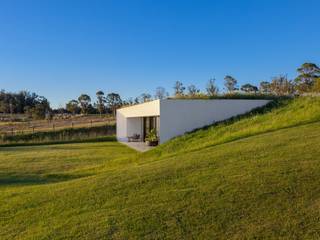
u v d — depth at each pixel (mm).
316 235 4309
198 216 5191
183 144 13422
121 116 26938
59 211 6133
